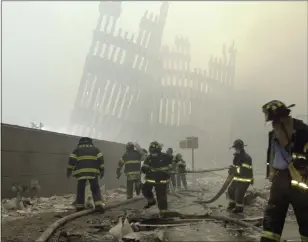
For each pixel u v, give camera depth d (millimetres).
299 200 2975
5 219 5695
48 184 8961
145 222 5551
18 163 7730
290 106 3197
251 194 8258
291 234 4680
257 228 4812
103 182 12305
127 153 9617
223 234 4617
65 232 4605
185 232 4750
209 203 8445
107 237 4445
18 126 7770
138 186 9758
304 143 3020
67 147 10062
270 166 3244
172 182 11430
